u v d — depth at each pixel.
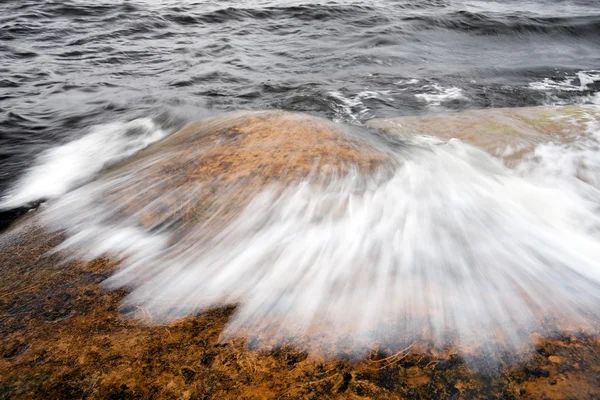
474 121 5.25
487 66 9.89
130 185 3.75
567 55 11.34
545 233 3.17
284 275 2.55
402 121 5.61
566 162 4.24
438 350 1.85
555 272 2.58
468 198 3.55
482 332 1.94
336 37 12.55
